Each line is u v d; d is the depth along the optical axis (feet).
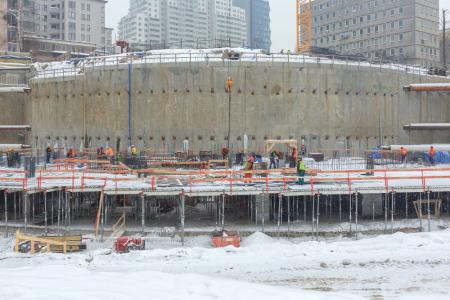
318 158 135.85
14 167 131.34
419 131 163.22
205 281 46.68
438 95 167.84
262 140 145.38
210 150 143.43
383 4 351.05
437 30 346.74
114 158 127.24
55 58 285.84
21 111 178.50
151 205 103.30
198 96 144.77
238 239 80.12
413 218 97.55
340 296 42.88
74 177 96.68
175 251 70.38
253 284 47.21
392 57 297.94
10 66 207.82
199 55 156.87
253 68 144.66
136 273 49.90
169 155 138.62
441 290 51.72
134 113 147.33
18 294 37.96
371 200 99.45
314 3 399.44
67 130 155.63
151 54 159.53
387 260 62.34
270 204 98.84
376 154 142.20
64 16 431.84
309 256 65.51
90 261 66.49
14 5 351.87
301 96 146.51
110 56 166.30
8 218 100.58
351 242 73.31
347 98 150.51
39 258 68.33
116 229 89.40
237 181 92.12
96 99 150.71
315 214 103.24
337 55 169.58
